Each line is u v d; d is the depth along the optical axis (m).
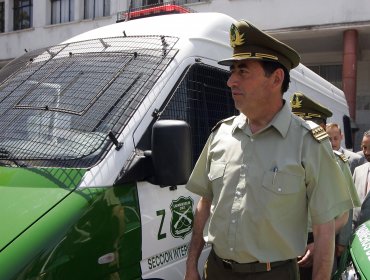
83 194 2.18
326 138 2.04
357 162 5.69
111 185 2.28
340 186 2.03
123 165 2.35
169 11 3.97
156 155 2.29
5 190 2.25
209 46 3.23
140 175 2.39
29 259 1.94
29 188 2.25
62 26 15.78
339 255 3.44
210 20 3.37
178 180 2.28
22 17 17.22
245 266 2.05
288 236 2.00
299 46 13.52
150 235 2.48
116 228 2.26
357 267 2.56
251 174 2.03
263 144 2.05
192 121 2.97
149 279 2.47
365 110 13.97
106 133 2.46
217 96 3.26
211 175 2.19
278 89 2.10
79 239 2.09
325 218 1.98
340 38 12.45
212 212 2.16
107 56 3.02
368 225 3.00
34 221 2.05
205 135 3.09
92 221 2.15
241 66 2.08
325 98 6.08
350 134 7.27
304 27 11.66
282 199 1.96
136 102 2.60
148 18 3.54
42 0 16.22
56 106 2.73
